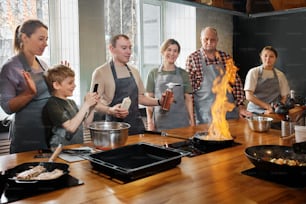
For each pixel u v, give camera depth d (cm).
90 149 183
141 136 222
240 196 118
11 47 290
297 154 152
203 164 158
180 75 321
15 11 291
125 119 260
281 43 436
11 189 123
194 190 125
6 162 161
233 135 221
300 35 413
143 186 129
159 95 317
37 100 233
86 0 306
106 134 173
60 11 314
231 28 482
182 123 318
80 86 311
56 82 208
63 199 116
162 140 209
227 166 155
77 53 309
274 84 362
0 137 285
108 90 264
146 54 414
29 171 132
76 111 223
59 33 317
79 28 304
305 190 124
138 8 398
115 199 116
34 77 232
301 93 420
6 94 220
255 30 462
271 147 160
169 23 437
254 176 140
